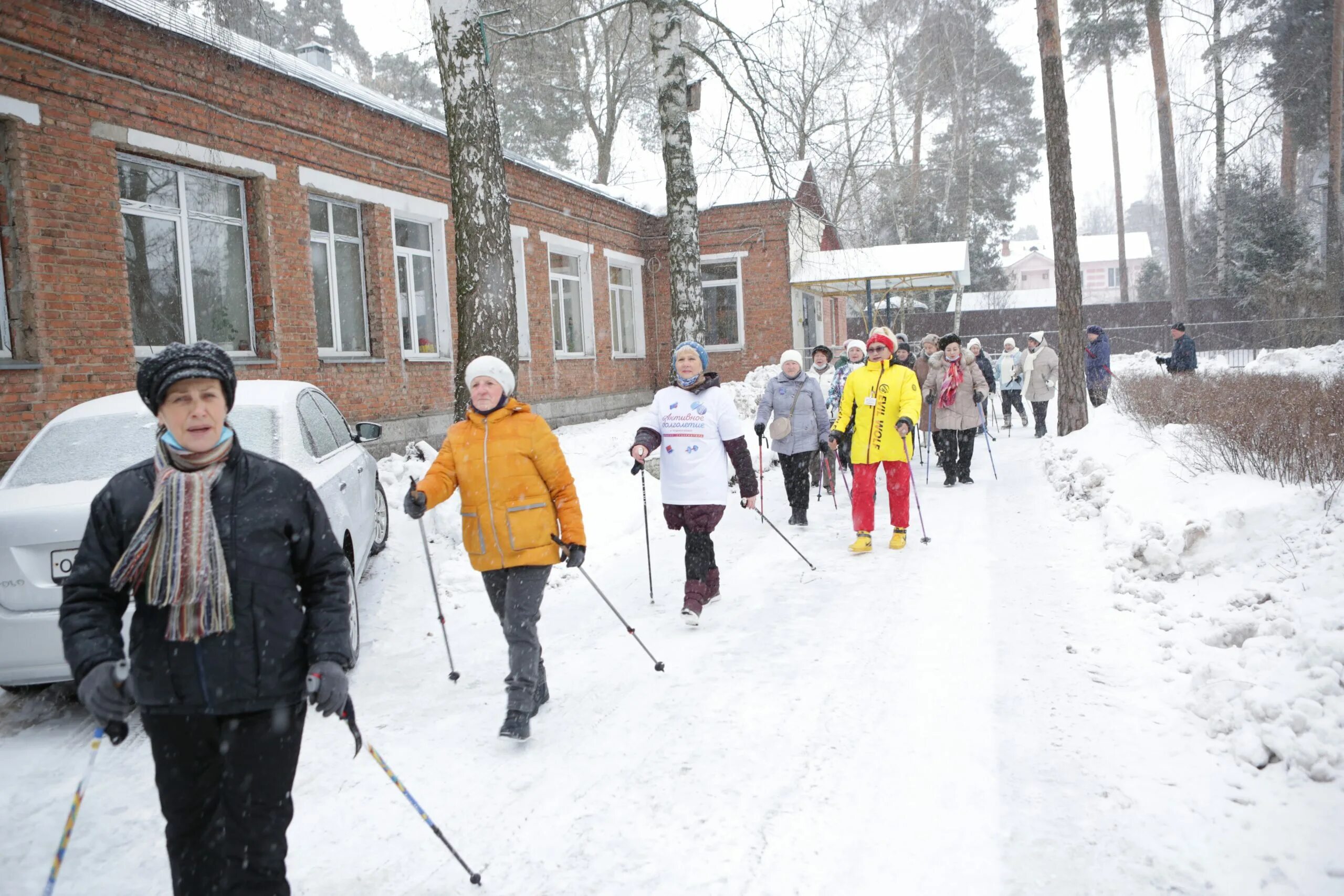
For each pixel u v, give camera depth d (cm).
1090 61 3309
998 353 4162
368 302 1266
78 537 466
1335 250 3155
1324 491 594
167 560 234
